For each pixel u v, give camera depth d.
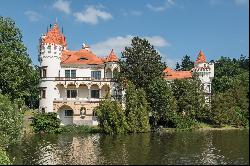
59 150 59.84
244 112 99.75
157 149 59.72
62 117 104.06
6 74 76.69
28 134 84.75
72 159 51.69
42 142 69.88
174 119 97.31
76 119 102.94
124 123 87.31
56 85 104.31
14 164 48.53
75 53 110.06
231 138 73.38
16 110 58.28
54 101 103.50
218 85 142.25
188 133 87.25
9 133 55.66
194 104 101.88
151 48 103.94
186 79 105.69
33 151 58.66
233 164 46.94
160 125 99.38
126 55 103.50
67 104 103.12
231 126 102.62
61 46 107.88
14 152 57.53
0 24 80.00
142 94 92.31
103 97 97.44
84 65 106.69
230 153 54.78
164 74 107.44
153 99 96.19
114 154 55.34
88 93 105.44
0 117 54.97
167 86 97.31
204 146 62.47
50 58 104.31
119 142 69.81
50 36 105.56
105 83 104.62
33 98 124.12
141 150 58.91
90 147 63.19
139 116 90.06
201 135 81.50
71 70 106.38
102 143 68.56
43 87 104.06
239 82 101.31
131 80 101.56
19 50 81.62
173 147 61.84
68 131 91.56
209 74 133.62
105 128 87.31
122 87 102.62
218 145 63.34
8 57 77.50
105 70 107.75
